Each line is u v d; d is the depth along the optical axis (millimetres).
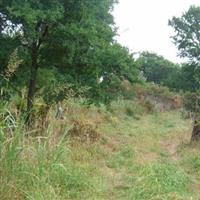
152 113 34094
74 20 12969
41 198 7238
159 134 21516
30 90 12750
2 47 11875
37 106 10945
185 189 9969
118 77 14047
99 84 13945
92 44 12930
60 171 8539
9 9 11148
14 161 7129
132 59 14117
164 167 11133
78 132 14664
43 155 7852
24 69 12758
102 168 11836
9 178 7031
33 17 11156
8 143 7074
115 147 15492
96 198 8672
